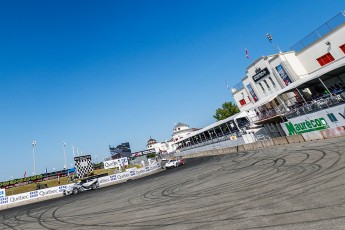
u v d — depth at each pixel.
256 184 9.61
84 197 20.88
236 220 5.75
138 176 39.81
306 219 4.83
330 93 22.30
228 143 45.28
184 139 69.81
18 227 11.05
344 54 25.31
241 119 45.56
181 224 6.39
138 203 11.44
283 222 4.95
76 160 51.00
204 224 5.98
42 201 27.38
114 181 37.12
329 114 23.03
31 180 52.59
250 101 41.75
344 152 12.39
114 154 97.69
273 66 32.91
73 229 8.49
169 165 38.25
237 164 19.08
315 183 7.55
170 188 14.38
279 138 28.72
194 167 26.86
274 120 33.53
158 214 8.17
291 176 9.58
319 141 20.80
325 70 21.61
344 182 6.83
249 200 7.36
